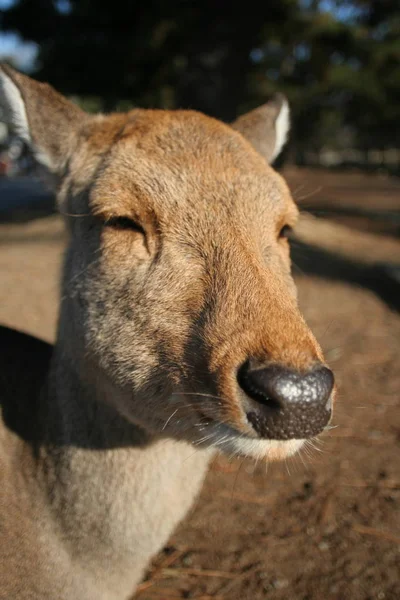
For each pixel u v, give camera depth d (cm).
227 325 32
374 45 317
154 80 266
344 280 156
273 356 29
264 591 53
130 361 36
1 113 46
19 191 335
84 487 40
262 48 298
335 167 1034
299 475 69
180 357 34
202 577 54
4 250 152
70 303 42
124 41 247
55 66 255
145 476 40
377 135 927
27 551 40
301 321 32
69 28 249
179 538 59
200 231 37
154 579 54
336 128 1095
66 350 42
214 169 39
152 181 38
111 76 259
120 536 40
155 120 43
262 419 29
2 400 44
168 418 36
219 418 31
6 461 42
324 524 61
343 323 121
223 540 59
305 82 398
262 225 38
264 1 211
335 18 281
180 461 41
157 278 36
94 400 40
